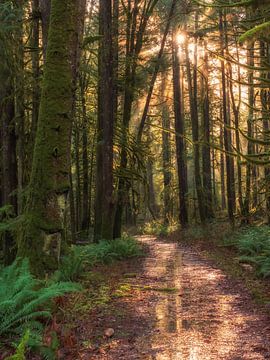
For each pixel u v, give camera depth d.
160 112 34.12
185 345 5.86
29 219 7.76
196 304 8.12
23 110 11.57
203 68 27.38
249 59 17.17
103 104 16.25
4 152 11.34
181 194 27.69
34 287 6.81
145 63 22.41
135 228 35.12
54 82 7.89
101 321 6.92
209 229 22.97
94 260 13.09
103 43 16.09
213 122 31.31
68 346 5.71
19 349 4.34
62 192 7.80
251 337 6.12
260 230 16.30
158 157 39.72
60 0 7.98
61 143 7.82
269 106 14.32
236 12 17.86
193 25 25.42
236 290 9.30
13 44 10.18
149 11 18.84
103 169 16.28
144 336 6.27
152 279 10.72
